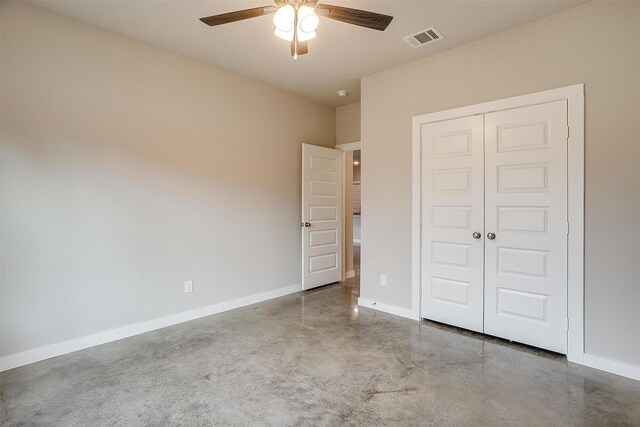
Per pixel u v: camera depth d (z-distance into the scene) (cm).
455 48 311
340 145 500
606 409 192
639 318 224
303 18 190
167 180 322
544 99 262
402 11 252
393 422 181
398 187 353
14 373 232
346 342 286
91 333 277
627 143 228
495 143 288
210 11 256
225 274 371
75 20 265
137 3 245
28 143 244
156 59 312
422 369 238
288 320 340
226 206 371
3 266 236
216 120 360
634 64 225
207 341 288
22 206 243
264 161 410
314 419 184
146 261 309
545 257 263
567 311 253
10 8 237
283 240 435
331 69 363
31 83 245
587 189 243
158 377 227
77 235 268
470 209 303
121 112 291
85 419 183
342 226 509
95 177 277
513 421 182
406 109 346
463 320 310
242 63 350
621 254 230
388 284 363
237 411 190
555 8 249
